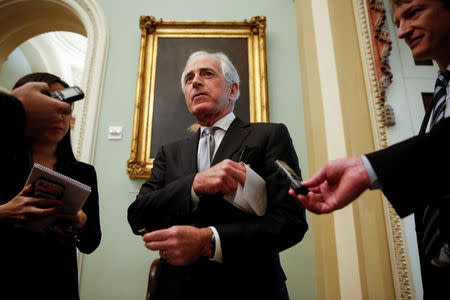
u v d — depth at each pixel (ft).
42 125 1.69
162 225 3.41
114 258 8.04
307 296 7.77
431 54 2.80
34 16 11.68
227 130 4.05
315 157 7.67
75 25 11.82
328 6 7.85
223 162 3.16
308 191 2.25
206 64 4.55
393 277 5.50
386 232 5.75
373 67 6.61
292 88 9.76
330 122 7.04
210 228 3.02
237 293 3.02
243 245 2.93
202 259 3.27
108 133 9.23
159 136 9.13
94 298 7.72
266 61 9.88
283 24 10.52
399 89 6.40
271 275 3.25
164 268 3.52
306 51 8.80
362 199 6.09
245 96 9.49
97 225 5.12
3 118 1.53
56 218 3.77
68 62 22.89
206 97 4.33
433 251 2.34
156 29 10.21
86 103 9.39
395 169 1.90
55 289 3.87
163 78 9.71
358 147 6.41
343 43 7.20
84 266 7.96
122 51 10.18
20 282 3.58
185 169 3.95
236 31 10.18
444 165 1.79
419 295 5.29
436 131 1.92
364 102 6.60
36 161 4.25
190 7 10.68
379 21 6.72
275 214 3.17
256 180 3.18
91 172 5.23
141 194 4.00
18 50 19.77
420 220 2.68
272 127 3.90
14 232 3.76
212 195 3.40
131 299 7.71
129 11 10.66
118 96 9.65
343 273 6.12
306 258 8.07
